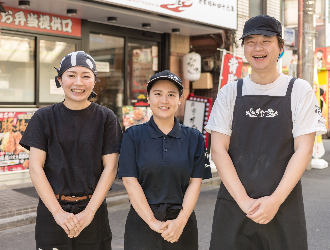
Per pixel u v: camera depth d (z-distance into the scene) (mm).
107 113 2381
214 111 2221
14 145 6445
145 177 2209
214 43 9516
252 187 2047
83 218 2156
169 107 2219
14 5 6207
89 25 7469
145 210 2154
